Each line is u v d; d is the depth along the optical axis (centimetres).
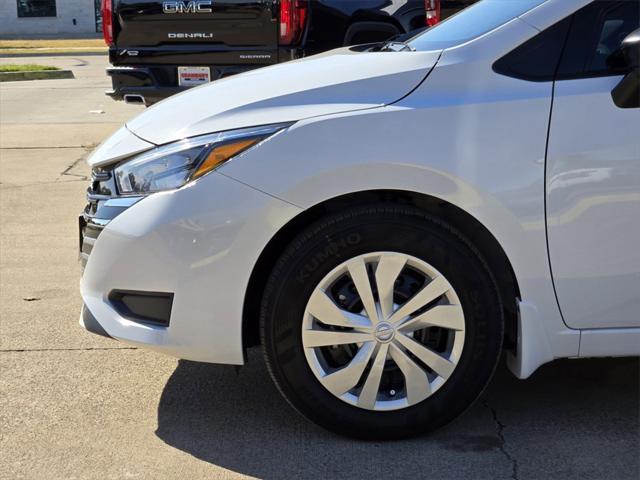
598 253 303
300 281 302
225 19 684
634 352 313
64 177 797
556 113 298
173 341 307
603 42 307
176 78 706
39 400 354
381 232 299
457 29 346
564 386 366
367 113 299
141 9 696
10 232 616
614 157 297
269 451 313
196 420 338
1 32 3541
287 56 686
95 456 310
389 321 306
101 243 314
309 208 300
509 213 298
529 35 306
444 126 297
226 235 298
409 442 318
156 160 308
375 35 704
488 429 329
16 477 295
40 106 1313
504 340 320
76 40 3141
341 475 296
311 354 307
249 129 302
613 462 304
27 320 444
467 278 302
